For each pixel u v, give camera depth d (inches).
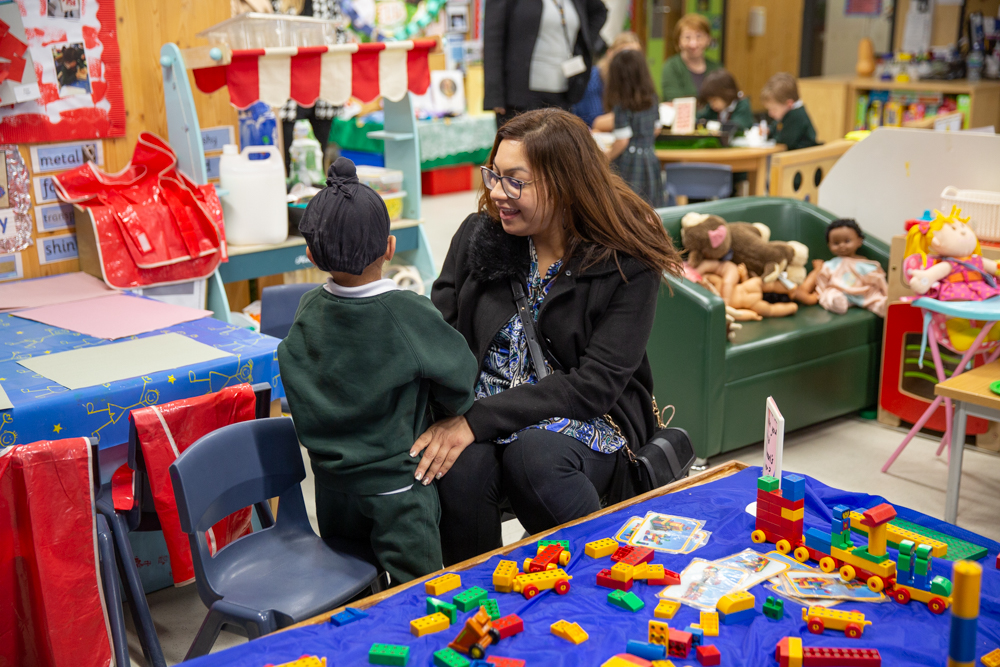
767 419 72.3
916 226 123.3
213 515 69.6
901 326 138.5
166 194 119.5
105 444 82.6
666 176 202.7
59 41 116.3
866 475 128.0
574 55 179.3
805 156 171.0
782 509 70.1
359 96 131.2
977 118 279.4
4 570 70.1
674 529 73.6
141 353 90.9
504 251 81.9
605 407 78.8
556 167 76.5
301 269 133.1
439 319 70.6
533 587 64.6
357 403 68.7
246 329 100.6
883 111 296.2
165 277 116.3
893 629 60.2
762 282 145.1
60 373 84.8
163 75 120.5
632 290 80.2
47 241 119.3
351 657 58.2
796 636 59.6
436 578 66.1
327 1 194.4
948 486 110.0
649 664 56.1
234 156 124.7
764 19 363.9
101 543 73.7
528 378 82.8
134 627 89.5
